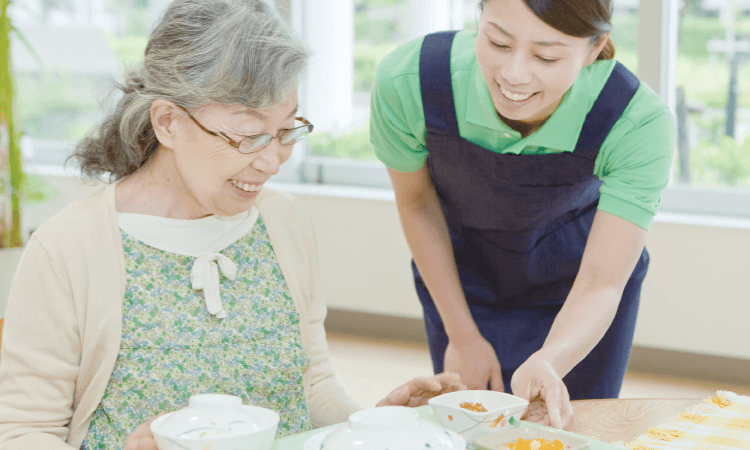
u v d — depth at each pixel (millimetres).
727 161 3367
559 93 1231
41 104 4703
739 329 3129
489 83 1263
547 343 1339
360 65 4055
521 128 1454
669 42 3346
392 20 3934
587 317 1355
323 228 3885
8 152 2723
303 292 1248
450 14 3814
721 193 3361
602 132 1404
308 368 1227
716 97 3332
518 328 1724
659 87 3318
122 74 1119
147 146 1109
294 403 1171
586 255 1428
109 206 1094
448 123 1486
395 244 3723
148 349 1078
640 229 1391
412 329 3814
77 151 1148
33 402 1016
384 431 813
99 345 1055
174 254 1114
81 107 4598
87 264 1062
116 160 1131
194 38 992
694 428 1132
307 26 4070
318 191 3955
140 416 1066
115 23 4391
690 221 3193
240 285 1166
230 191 1062
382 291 3787
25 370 1021
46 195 3449
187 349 1096
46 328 1037
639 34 3309
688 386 3178
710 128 3373
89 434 1071
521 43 1170
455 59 1458
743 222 3184
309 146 4258
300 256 1260
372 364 3475
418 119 1506
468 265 1767
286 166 4227
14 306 1032
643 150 1382
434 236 1674
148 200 1135
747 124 3301
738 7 3225
